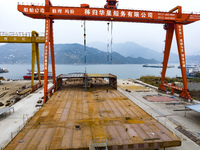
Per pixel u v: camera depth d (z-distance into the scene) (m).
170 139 11.67
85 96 25.92
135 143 11.04
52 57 31.69
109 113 17.61
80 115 16.89
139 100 31.25
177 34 31.03
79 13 27.55
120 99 23.94
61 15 27.48
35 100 30.02
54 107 19.78
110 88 33.59
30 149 10.24
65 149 10.34
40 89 40.84
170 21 31.91
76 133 12.64
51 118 15.93
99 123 14.76
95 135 12.28
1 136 15.71
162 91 40.31
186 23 32.22
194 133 16.89
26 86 45.62
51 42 30.94
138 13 29.19
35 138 11.73
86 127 13.84
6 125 18.44
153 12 29.75
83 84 37.50
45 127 13.76
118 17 28.67
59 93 28.33
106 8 29.02
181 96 32.59
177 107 26.50
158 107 26.50
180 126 18.70
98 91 30.23
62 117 16.23
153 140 11.52
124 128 13.64
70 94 27.47
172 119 21.06
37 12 26.20
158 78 64.94
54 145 10.73
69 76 35.09
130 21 31.27
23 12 26.27
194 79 63.09
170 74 132.00
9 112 22.78
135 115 16.97
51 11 26.95
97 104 21.23
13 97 31.94
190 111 24.44
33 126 13.96
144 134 12.47
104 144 10.77
